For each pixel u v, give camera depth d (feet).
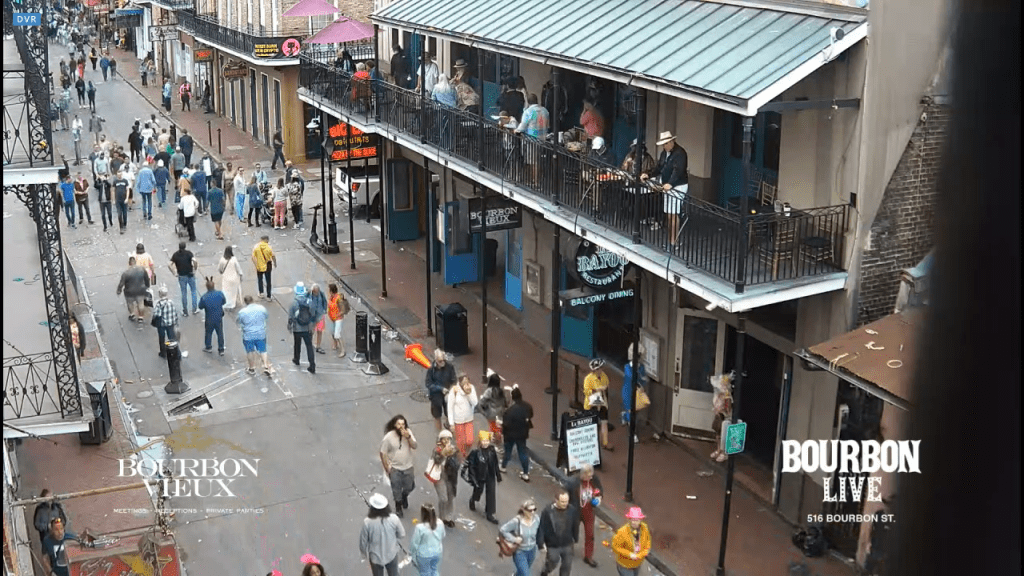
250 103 136.77
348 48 107.34
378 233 94.94
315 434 57.88
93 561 40.75
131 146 119.44
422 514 40.83
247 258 88.12
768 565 44.62
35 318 51.26
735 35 46.34
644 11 53.67
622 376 63.72
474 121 64.34
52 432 44.11
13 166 43.55
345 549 46.78
